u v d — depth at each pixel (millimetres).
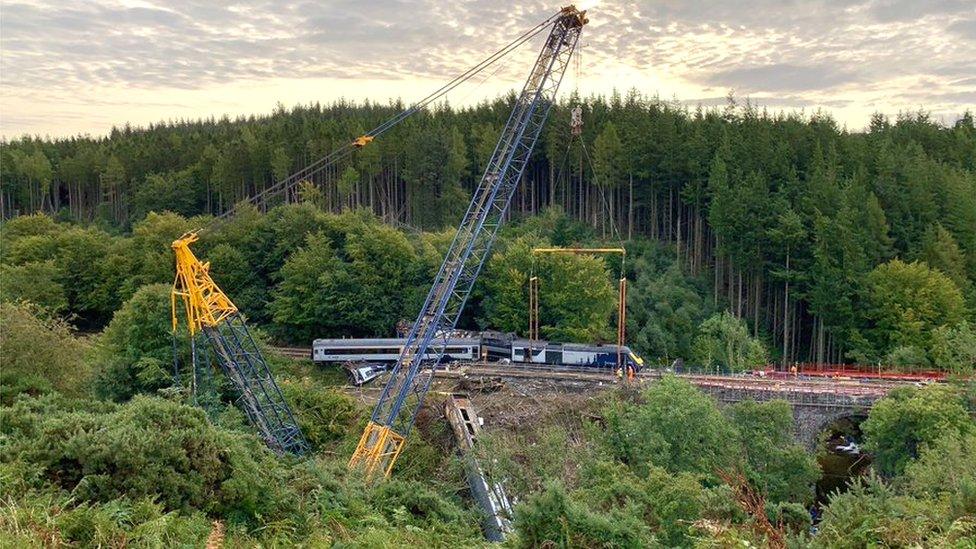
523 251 83562
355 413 57469
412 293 83750
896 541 15688
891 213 85562
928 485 31016
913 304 72562
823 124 110688
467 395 60938
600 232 106625
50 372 41750
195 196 121750
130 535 14922
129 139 157125
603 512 25031
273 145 120312
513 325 81125
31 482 17094
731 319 77062
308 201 99062
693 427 42812
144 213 121188
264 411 50094
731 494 24172
